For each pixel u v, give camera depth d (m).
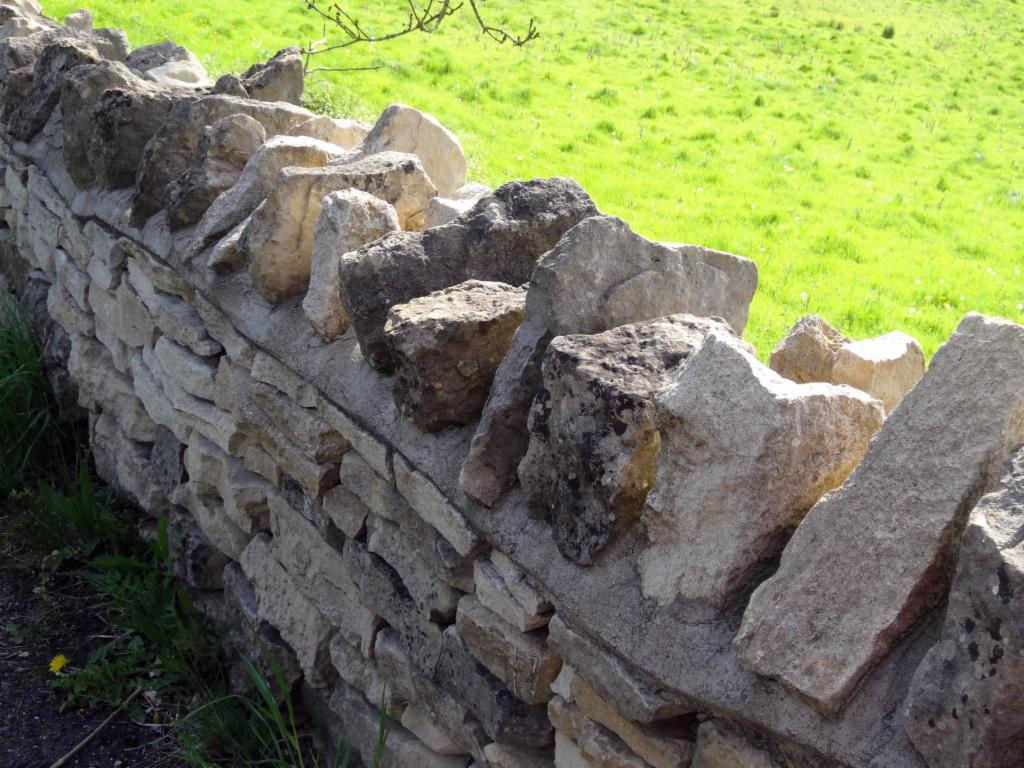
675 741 1.84
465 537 2.20
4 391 4.39
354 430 2.53
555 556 1.98
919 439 1.56
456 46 13.44
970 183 10.19
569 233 2.12
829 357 2.30
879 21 20.19
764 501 1.70
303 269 2.79
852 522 1.58
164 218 3.38
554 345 1.97
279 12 13.23
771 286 6.25
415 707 2.56
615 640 1.81
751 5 20.33
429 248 2.43
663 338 1.96
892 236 8.06
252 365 2.95
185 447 3.54
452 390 2.22
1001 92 15.17
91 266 3.96
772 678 1.60
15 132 4.70
